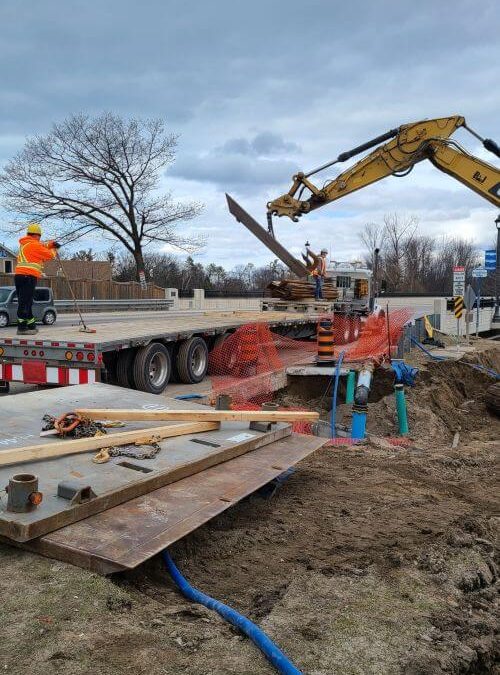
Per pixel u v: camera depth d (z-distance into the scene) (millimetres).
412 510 5285
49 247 10102
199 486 4164
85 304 31188
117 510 3646
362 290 19500
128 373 9414
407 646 3025
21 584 3025
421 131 13133
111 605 2969
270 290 16094
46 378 8742
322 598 3463
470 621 3400
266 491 5453
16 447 4172
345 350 12719
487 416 12938
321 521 4859
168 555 3795
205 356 11180
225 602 3436
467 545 4477
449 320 28344
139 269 44344
